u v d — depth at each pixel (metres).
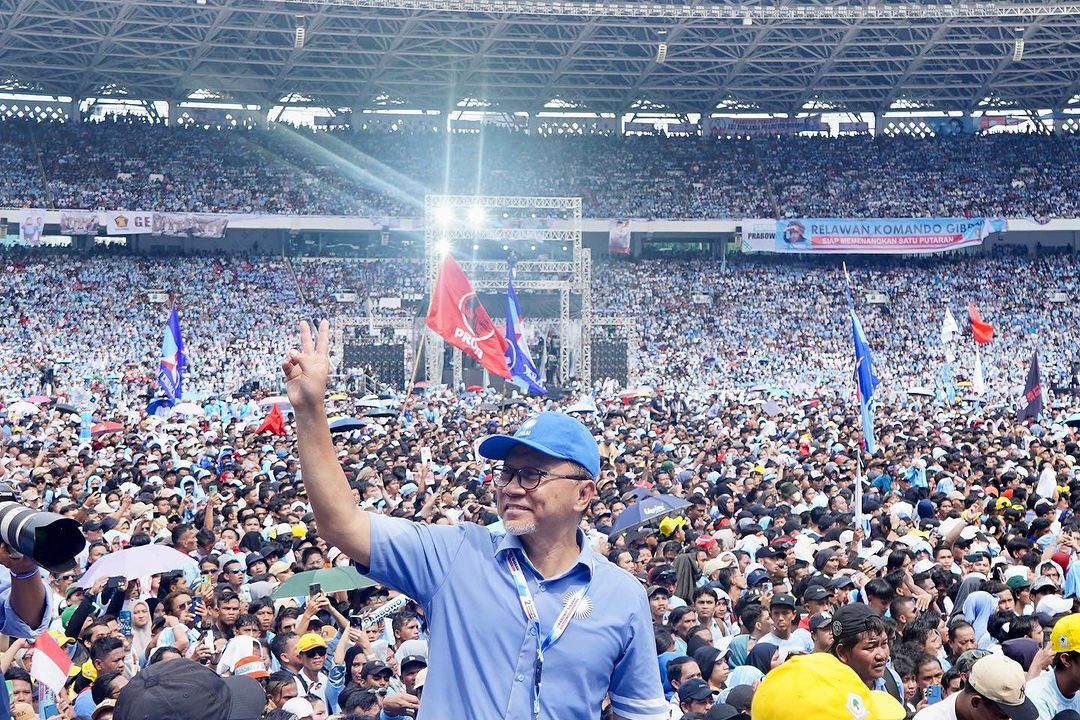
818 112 92.31
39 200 74.56
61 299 70.62
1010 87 87.62
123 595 12.74
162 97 86.00
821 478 23.86
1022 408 47.41
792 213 83.38
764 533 18.28
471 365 63.00
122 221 73.88
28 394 59.09
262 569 15.04
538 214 81.44
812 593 12.34
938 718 6.94
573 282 64.00
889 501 21.69
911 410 47.22
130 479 22.94
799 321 77.31
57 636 11.60
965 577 14.55
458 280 32.50
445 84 84.56
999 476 24.20
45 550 4.21
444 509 19.48
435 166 84.12
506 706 4.36
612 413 41.25
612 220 80.44
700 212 82.94
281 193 79.56
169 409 42.00
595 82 86.31
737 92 89.81
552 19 72.94
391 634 13.02
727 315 77.75
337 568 13.54
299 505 20.23
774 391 58.09
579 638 4.46
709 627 13.00
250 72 81.75
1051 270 80.75
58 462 24.34
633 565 14.68
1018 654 10.26
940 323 77.06
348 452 27.88
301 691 10.94
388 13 70.50
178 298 72.69
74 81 82.56
